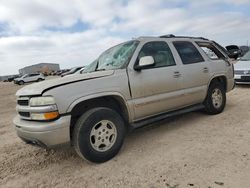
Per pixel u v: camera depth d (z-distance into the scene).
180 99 4.87
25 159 4.21
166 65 4.72
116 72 4.03
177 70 4.82
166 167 3.40
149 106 4.35
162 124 5.42
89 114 3.59
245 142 3.99
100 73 3.97
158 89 4.47
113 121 3.83
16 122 3.81
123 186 3.04
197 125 5.12
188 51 5.29
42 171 3.70
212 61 5.71
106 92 3.80
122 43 4.89
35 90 3.54
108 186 3.08
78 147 3.55
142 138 4.66
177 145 4.14
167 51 4.86
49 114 3.36
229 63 6.21
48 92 3.40
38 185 3.29
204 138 4.34
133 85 4.12
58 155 4.22
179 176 3.13
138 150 4.09
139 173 3.31
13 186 3.33
